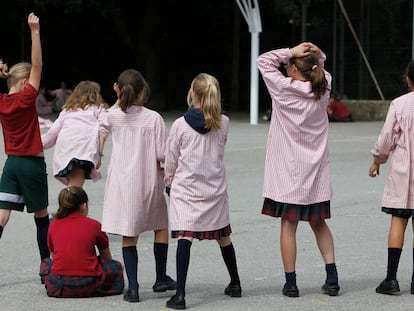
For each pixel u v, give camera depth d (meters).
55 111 62.84
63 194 13.69
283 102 13.52
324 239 13.80
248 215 21.02
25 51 68.25
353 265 15.90
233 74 70.81
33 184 14.52
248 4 49.78
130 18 66.69
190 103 13.47
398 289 13.78
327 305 13.15
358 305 13.16
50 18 70.31
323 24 61.50
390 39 59.50
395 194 13.77
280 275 15.18
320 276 15.10
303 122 13.48
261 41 72.50
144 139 13.59
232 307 13.02
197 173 13.08
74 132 16.61
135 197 13.41
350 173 28.75
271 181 13.70
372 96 60.22
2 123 14.50
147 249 17.39
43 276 13.77
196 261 16.27
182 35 74.56
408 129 13.72
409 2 58.56
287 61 13.85
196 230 13.02
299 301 13.39
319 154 13.58
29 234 18.81
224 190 13.37
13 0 62.91
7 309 12.84
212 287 14.31
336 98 56.00
